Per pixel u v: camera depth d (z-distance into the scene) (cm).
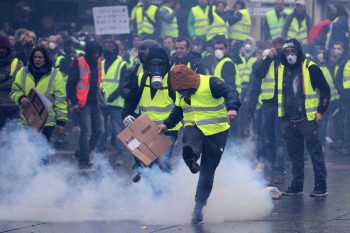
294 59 2230
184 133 1864
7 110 2398
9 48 2412
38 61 2270
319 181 2220
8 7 4781
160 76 2008
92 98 2819
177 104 1903
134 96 2062
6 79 2402
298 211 1988
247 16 4038
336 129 3547
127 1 4572
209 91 1848
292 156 2259
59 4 4859
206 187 1852
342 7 3825
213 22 3988
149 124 1947
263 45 3897
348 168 2894
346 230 1739
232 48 3981
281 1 3966
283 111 2256
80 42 3869
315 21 4869
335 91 3512
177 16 4106
